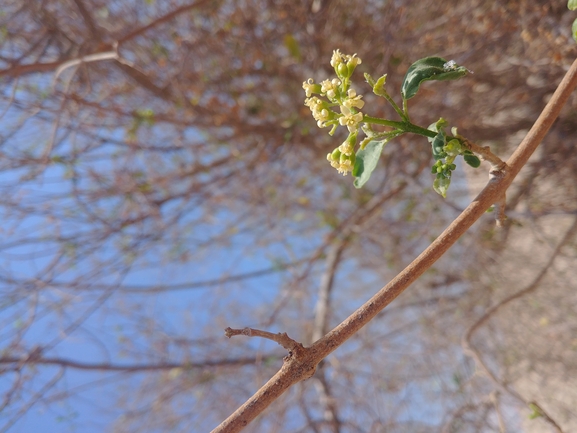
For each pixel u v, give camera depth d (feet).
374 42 15.94
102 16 16.58
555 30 12.21
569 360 15.78
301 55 17.34
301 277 19.81
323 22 16.85
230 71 17.48
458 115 15.66
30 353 17.28
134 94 17.38
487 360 18.04
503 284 17.51
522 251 17.10
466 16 14.32
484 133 15.70
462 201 18.65
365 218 19.49
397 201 19.16
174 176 18.75
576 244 15.24
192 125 17.53
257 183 19.90
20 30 16.19
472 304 18.35
